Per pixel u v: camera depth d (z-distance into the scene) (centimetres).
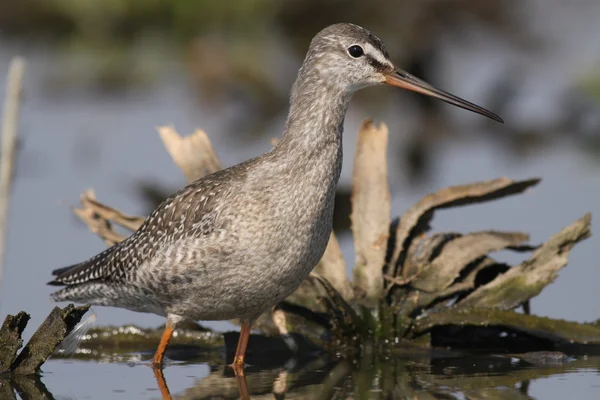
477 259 1423
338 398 1133
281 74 2644
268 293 1206
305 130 1209
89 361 1320
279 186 1178
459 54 2859
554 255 1372
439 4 2959
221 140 2212
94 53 2920
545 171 2011
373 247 1388
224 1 3055
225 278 1191
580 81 2547
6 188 1215
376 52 1278
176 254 1201
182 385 1199
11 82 1223
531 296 1370
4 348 1236
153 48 2975
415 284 1388
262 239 1170
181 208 1222
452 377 1209
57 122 2294
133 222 1480
